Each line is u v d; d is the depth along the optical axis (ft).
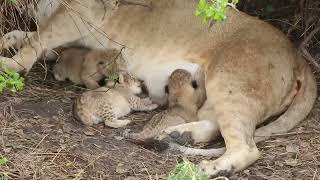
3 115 32.30
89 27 36.09
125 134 32.17
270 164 30.63
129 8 35.91
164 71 35.58
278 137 33.04
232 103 31.55
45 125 32.17
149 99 35.99
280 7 43.75
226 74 32.42
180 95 33.76
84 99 32.71
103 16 35.88
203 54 34.45
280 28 43.04
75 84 36.94
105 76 35.70
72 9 35.24
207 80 33.27
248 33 33.78
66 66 36.81
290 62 33.53
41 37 35.65
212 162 29.25
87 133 32.14
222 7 24.36
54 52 37.50
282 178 29.40
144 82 36.24
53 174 28.35
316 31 39.83
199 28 34.86
